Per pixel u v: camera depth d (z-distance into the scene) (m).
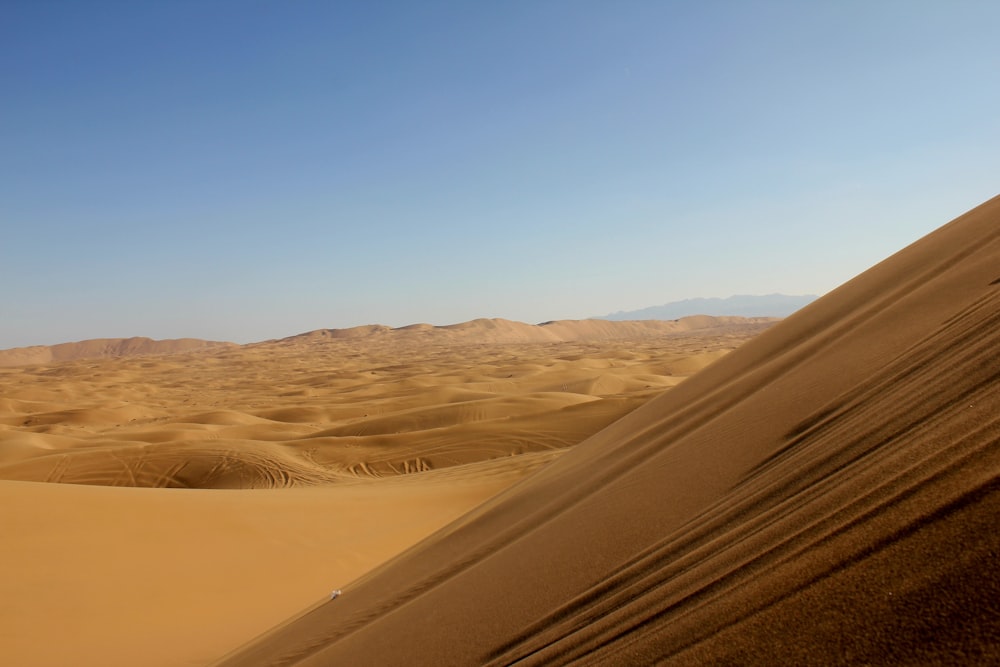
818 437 4.21
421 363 154.50
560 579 4.13
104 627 9.23
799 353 8.81
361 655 4.66
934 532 1.79
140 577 10.98
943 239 11.25
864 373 5.58
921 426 2.94
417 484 24.12
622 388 64.06
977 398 2.77
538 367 103.25
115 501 14.03
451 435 34.41
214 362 191.62
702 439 6.44
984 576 1.48
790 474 3.59
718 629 2.00
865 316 8.97
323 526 15.66
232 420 55.69
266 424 50.84
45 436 43.16
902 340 6.08
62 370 175.38
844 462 3.18
